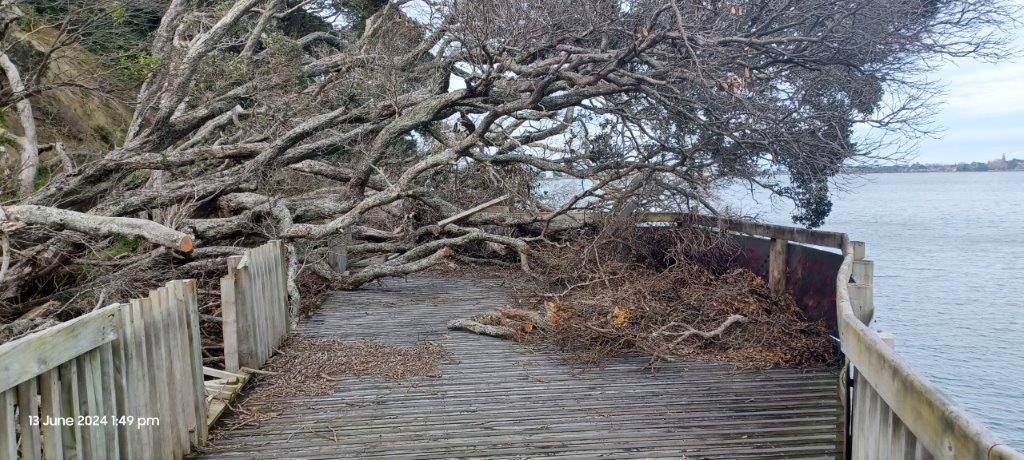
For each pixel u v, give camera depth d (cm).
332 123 884
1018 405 793
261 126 937
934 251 1998
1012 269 1712
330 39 1325
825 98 855
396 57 1045
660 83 788
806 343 586
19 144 822
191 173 880
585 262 844
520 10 840
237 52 1242
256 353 549
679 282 755
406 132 922
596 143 974
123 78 873
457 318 761
